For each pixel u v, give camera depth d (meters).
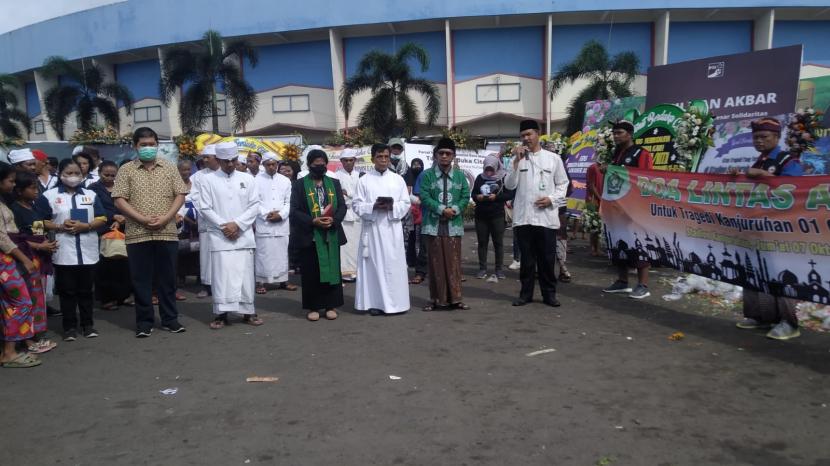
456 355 5.32
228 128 41.97
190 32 41.38
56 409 4.32
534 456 3.39
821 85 9.35
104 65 46.06
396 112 30.47
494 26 39.12
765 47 37.50
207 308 7.80
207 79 32.22
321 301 6.88
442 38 39.56
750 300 5.90
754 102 8.18
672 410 4.00
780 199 5.36
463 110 39.81
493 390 4.43
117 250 7.57
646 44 38.91
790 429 3.69
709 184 6.09
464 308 7.17
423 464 3.33
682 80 9.09
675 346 5.43
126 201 6.19
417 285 9.09
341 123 40.34
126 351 5.80
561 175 7.01
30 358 5.39
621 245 7.52
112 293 7.88
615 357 5.15
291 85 41.66
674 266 6.71
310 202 6.79
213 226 6.47
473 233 16.62
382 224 6.98
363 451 3.51
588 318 6.53
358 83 30.23
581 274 9.27
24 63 49.06
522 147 7.12
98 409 4.30
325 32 40.03
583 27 38.97
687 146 8.37
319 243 6.76
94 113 36.53
